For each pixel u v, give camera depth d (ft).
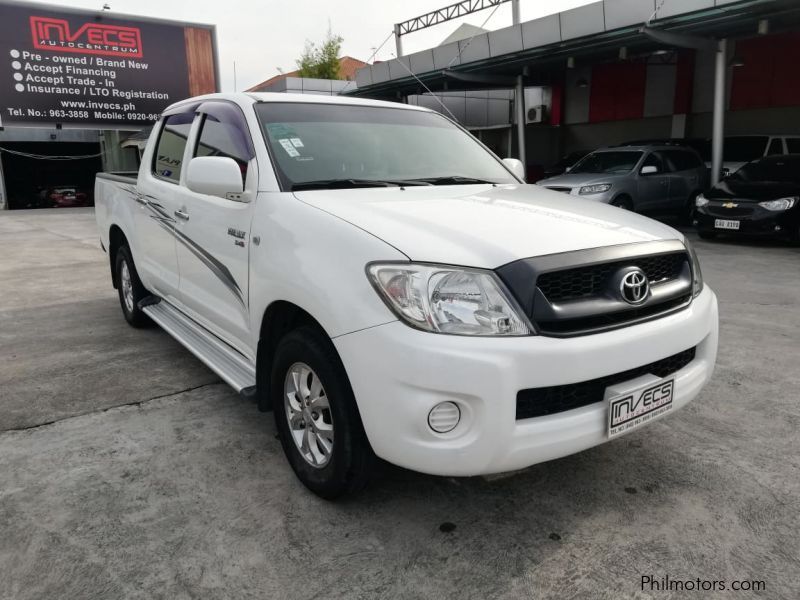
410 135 11.53
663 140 44.47
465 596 6.52
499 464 6.74
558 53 39.96
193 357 14.07
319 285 7.33
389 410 6.71
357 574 6.85
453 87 55.72
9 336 15.78
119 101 64.03
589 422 7.12
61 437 10.07
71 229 43.04
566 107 65.05
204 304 11.15
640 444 9.79
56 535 7.50
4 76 58.18
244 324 9.68
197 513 7.97
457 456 6.65
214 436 10.12
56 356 14.14
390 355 6.61
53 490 8.49
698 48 36.04
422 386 6.50
